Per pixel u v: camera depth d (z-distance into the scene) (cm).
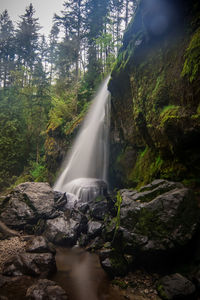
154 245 400
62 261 507
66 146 1438
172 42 573
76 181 1054
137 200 479
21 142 2062
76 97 1797
